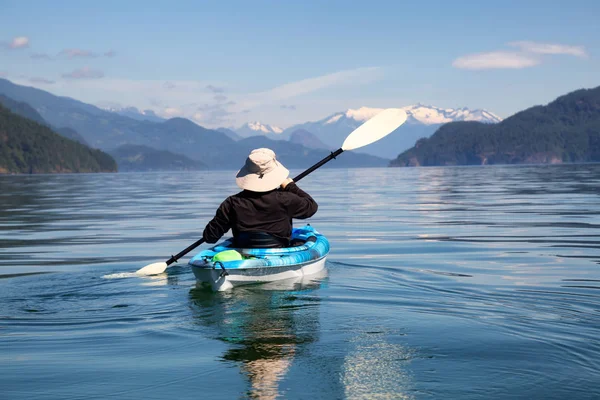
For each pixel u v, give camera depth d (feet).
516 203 61.72
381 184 132.46
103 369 11.03
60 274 21.97
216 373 10.68
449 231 37.81
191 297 17.11
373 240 33.58
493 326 13.58
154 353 11.96
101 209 63.57
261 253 19.17
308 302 16.21
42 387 10.16
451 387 9.88
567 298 16.75
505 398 9.41
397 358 11.37
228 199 19.57
